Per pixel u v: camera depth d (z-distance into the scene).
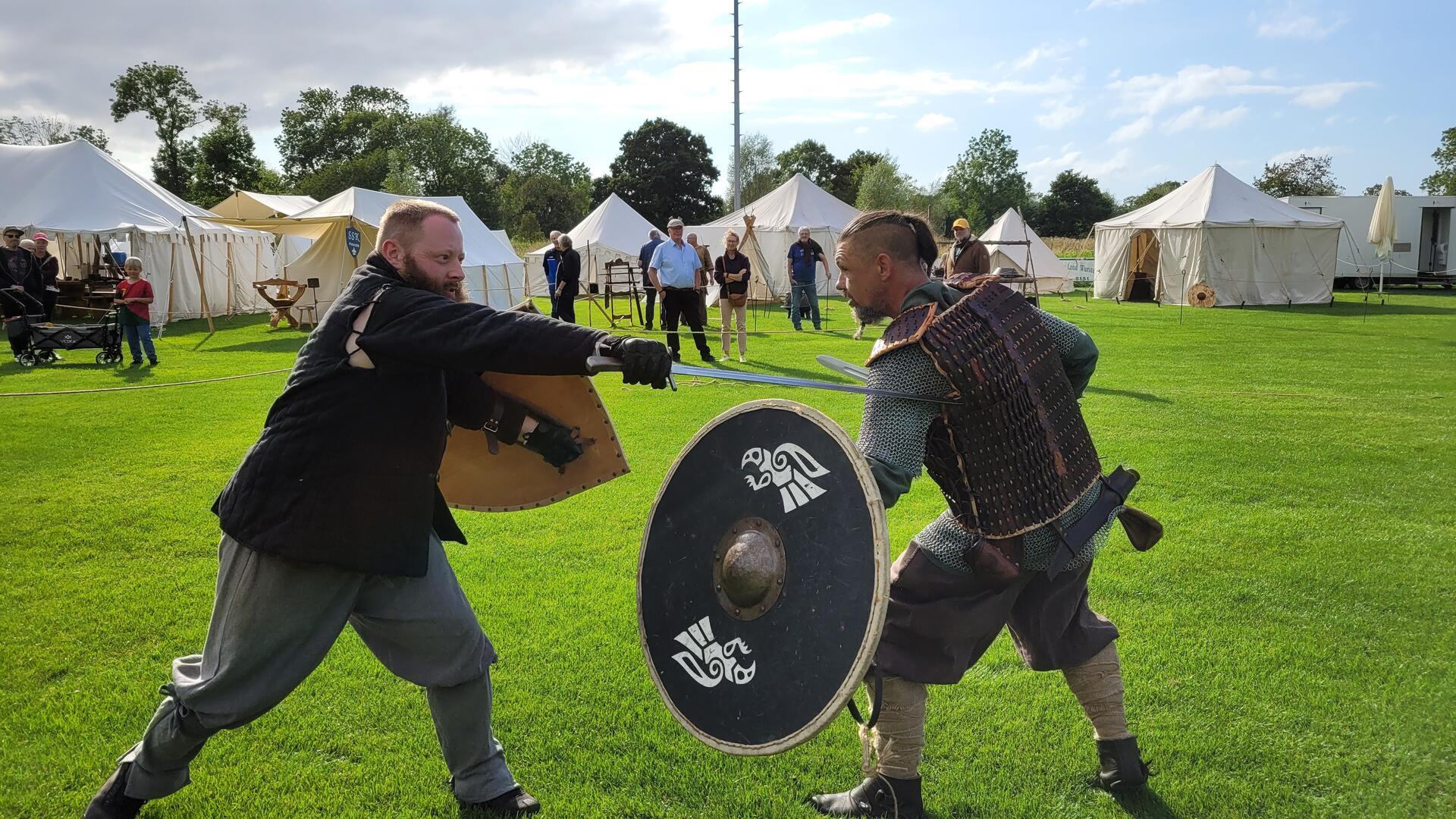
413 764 3.09
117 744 3.19
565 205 88.56
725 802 2.88
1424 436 7.96
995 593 2.58
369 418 2.43
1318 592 4.47
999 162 88.12
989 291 2.56
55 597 4.56
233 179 72.88
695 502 2.61
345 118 91.25
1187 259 26.67
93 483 6.78
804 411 2.40
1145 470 6.79
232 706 2.47
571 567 4.96
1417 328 18.86
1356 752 3.07
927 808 2.83
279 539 2.40
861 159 99.50
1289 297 26.67
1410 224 33.66
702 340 12.88
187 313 22.64
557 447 2.97
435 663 2.67
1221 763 3.03
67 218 20.06
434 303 2.38
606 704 3.48
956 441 2.45
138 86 71.75
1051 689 3.58
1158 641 3.93
